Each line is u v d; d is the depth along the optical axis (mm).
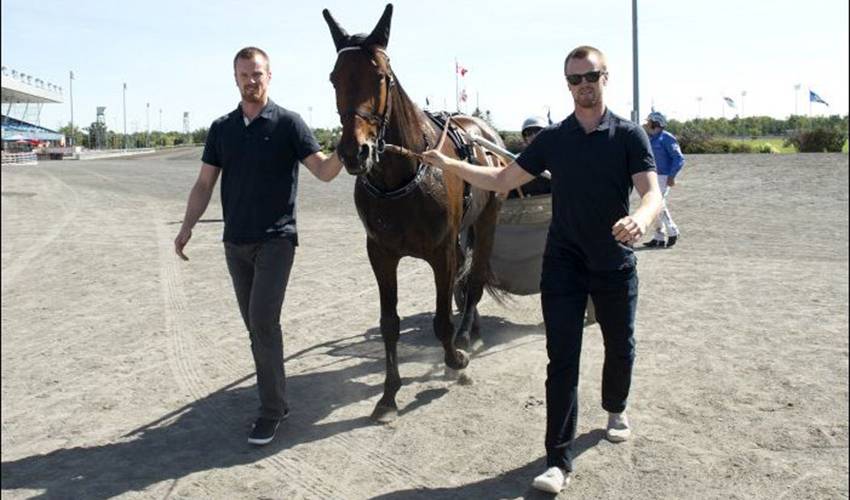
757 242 10195
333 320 6574
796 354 5203
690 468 3576
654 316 6320
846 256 8984
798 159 21844
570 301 3457
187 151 74438
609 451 3783
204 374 5156
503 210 5801
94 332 6262
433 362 5328
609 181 3373
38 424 4309
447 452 3852
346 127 3680
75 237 12195
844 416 4117
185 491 3486
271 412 4047
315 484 3541
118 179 27578
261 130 3934
